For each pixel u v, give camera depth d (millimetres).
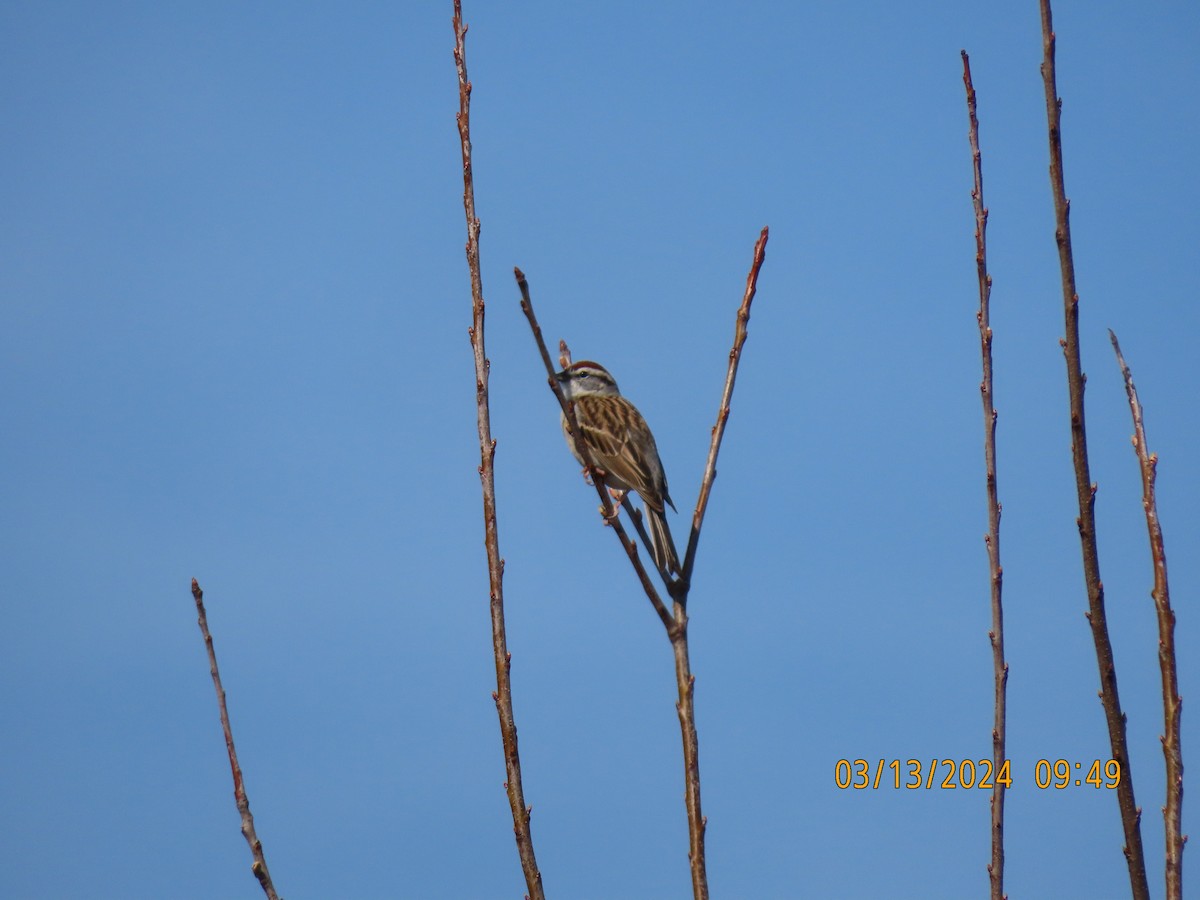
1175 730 8180
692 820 8703
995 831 9766
